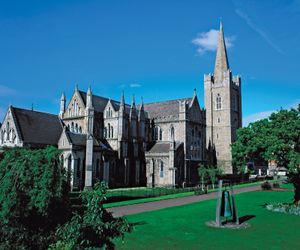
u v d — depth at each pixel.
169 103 99.31
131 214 37.19
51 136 71.19
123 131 83.38
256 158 42.56
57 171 18.78
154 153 84.94
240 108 117.12
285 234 27.17
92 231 15.64
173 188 75.75
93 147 72.56
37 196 17.41
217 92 111.38
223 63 113.81
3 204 16.83
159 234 26.92
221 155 107.12
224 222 32.03
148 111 101.25
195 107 95.44
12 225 16.62
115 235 16.39
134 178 84.25
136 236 26.09
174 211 39.44
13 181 17.38
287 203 43.66
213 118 110.81
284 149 36.41
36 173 18.00
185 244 23.91
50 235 16.80
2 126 68.44
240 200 50.88
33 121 70.38
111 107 85.69
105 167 76.06
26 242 16.33
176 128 90.12
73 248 15.02
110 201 49.66
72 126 85.25
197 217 35.03
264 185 70.81
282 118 38.66
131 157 85.12
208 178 81.56
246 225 30.72
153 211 39.53
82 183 68.56
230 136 106.69
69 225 15.70
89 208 16.27
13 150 20.22
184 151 86.88
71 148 66.69
